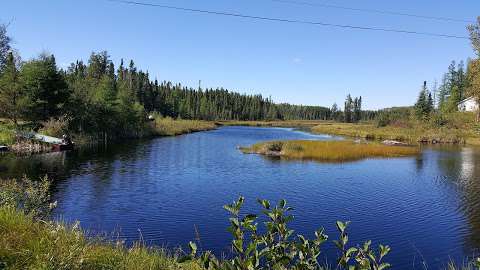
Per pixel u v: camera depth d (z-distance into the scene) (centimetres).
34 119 4750
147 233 1611
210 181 2761
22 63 4784
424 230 1752
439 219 1930
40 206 1163
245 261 387
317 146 5084
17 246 655
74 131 5000
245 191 2470
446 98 12081
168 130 7525
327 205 2158
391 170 3469
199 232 1639
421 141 7169
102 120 5628
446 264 1364
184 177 2878
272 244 429
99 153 4019
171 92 14175
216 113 16550
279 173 3177
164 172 3056
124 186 2500
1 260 592
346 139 7356
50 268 541
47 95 4753
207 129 9931
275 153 4419
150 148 4706
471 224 1852
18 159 3353
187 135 7394
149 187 2502
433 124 8531
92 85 6481
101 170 3025
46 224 823
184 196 2281
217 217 1867
